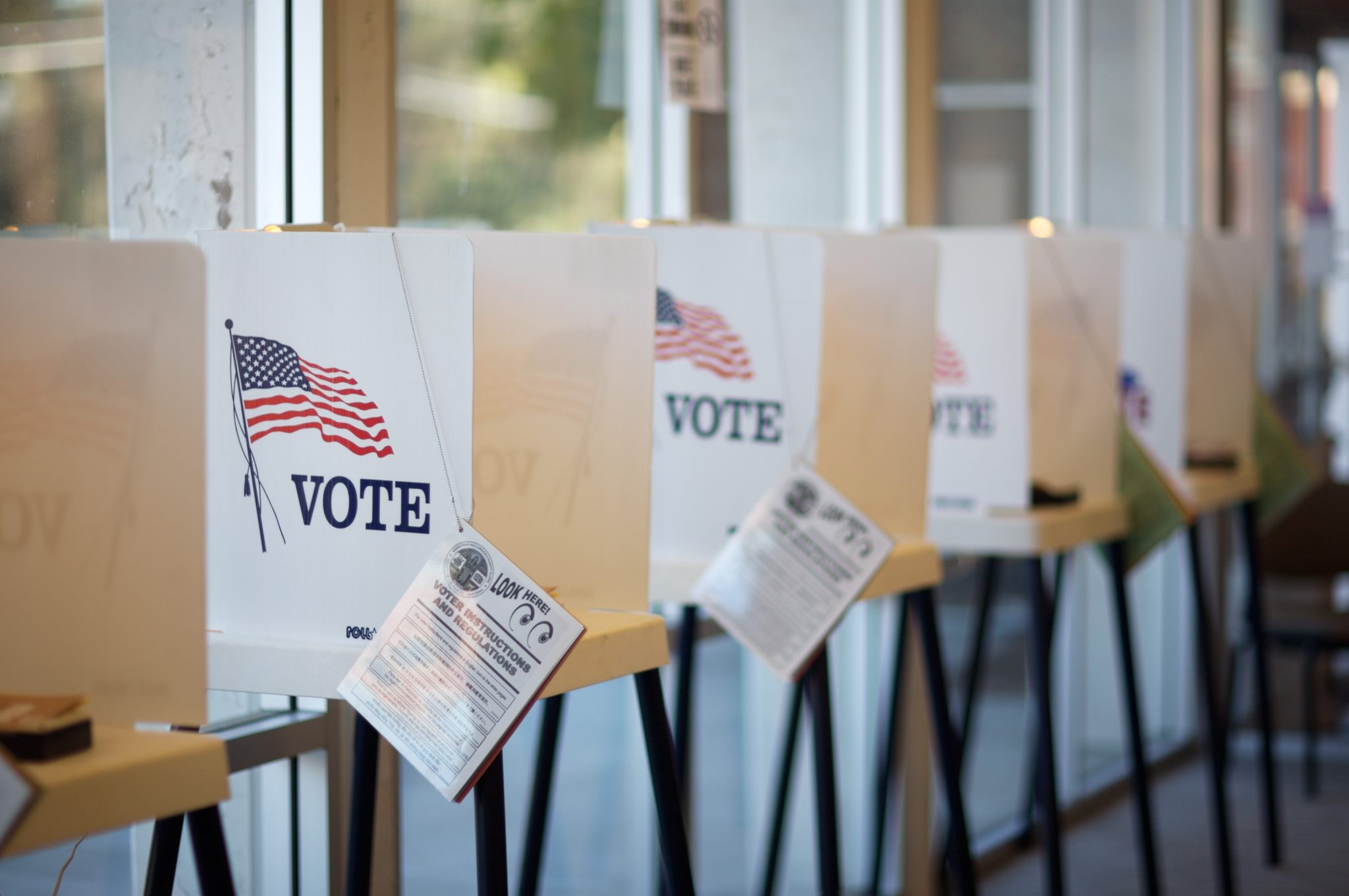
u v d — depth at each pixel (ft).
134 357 13.87
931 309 17.37
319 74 16.55
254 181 16.66
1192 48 32.32
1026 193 26.78
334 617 14.64
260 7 16.56
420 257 14.46
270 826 16.89
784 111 22.35
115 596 13.93
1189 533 22.52
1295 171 51.65
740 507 16.89
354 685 14.32
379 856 17.13
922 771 22.72
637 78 20.21
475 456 15.55
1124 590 19.84
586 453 15.52
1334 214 49.16
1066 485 19.69
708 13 18.74
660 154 20.49
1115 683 31.45
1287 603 32.09
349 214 16.78
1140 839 20.44
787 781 20.02
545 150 19.31
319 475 14.64
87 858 16.15
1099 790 29.25
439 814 18.53
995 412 18.93
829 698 16.88
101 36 16.15
